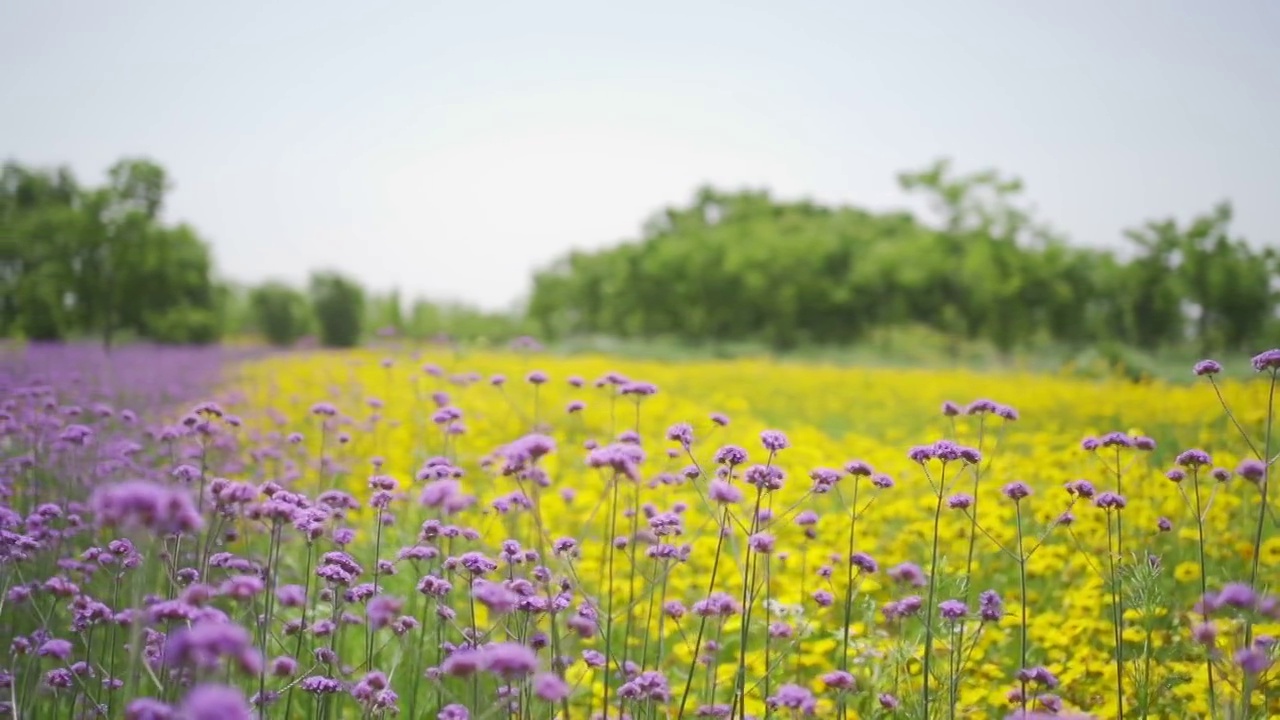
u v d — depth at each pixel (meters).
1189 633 5.68
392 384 17.81
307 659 5.13
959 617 4.76
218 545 6.10
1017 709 4.93
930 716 4.94
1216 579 6.70
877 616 6.28
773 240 63.03
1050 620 6.13
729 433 12.59
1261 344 35.28
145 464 8.50
